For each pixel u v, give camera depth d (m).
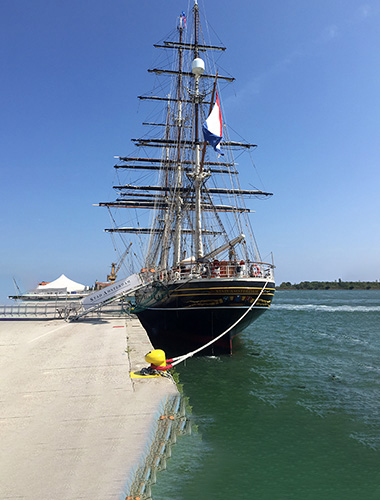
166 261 38.72
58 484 4.21
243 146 40.53
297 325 41.06
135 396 7.59
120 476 4.44
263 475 7.02
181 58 45.56
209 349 21.08
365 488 6.58
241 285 19.45
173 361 11.56
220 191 41.88
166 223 41.53
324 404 11.98
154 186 46.81
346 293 160.62
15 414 6.52
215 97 21.38
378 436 9.29
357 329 36.97
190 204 37.25
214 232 35.00
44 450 5.10
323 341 28.33
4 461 4.77
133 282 24.27
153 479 5.60
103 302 25.17
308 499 6.24
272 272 22.55
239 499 6.05
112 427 5.96
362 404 11.98
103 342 14.49
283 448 8.45
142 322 29.34
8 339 15.79
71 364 10.61
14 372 9.70
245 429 9.64
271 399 12.59
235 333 21.95
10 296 39.19
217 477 6.76
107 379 8.91
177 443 7.35
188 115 38.38
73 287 66.62
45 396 7.59
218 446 8.41
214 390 13.83
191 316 20.62
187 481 6.45
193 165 32.03
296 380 15.41
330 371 17.23
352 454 8.16
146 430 5.87
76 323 22.34
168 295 21.66
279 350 23.70
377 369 17.73
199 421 10.26
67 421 6.20
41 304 37.25
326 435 9.30
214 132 20.48
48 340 15.28
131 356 11.65
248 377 15.92
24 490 4.08
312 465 7.60
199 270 21.28
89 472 4.51
